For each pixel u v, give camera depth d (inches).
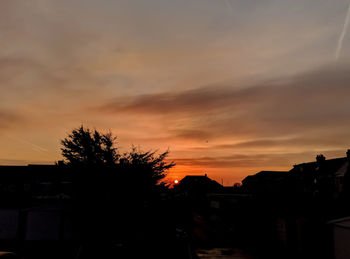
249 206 1057.5
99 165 671.1
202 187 2583.7
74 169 672.4
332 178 1294.3
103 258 661.3
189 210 983.0
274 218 887.7
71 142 703.7
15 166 1450.5
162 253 701.9
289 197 1030.4
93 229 638.5
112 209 641.0
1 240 914.1
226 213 1346.0
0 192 1261.1
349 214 735.1
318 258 703.1
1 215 943.7
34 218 905.5
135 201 663.8
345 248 624.1
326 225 700.7
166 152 738.2
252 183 1989.4
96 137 706.2
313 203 904.9
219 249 860.0
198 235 1075.3
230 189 2020.2
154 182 699.4
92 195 649.0
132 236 689.0
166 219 716.0
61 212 887.7
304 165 1604.3
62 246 850.8
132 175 671.8
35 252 786.2
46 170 1373.0
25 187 1275.8
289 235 798.5
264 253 801.6
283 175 1811.0
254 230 989.2
